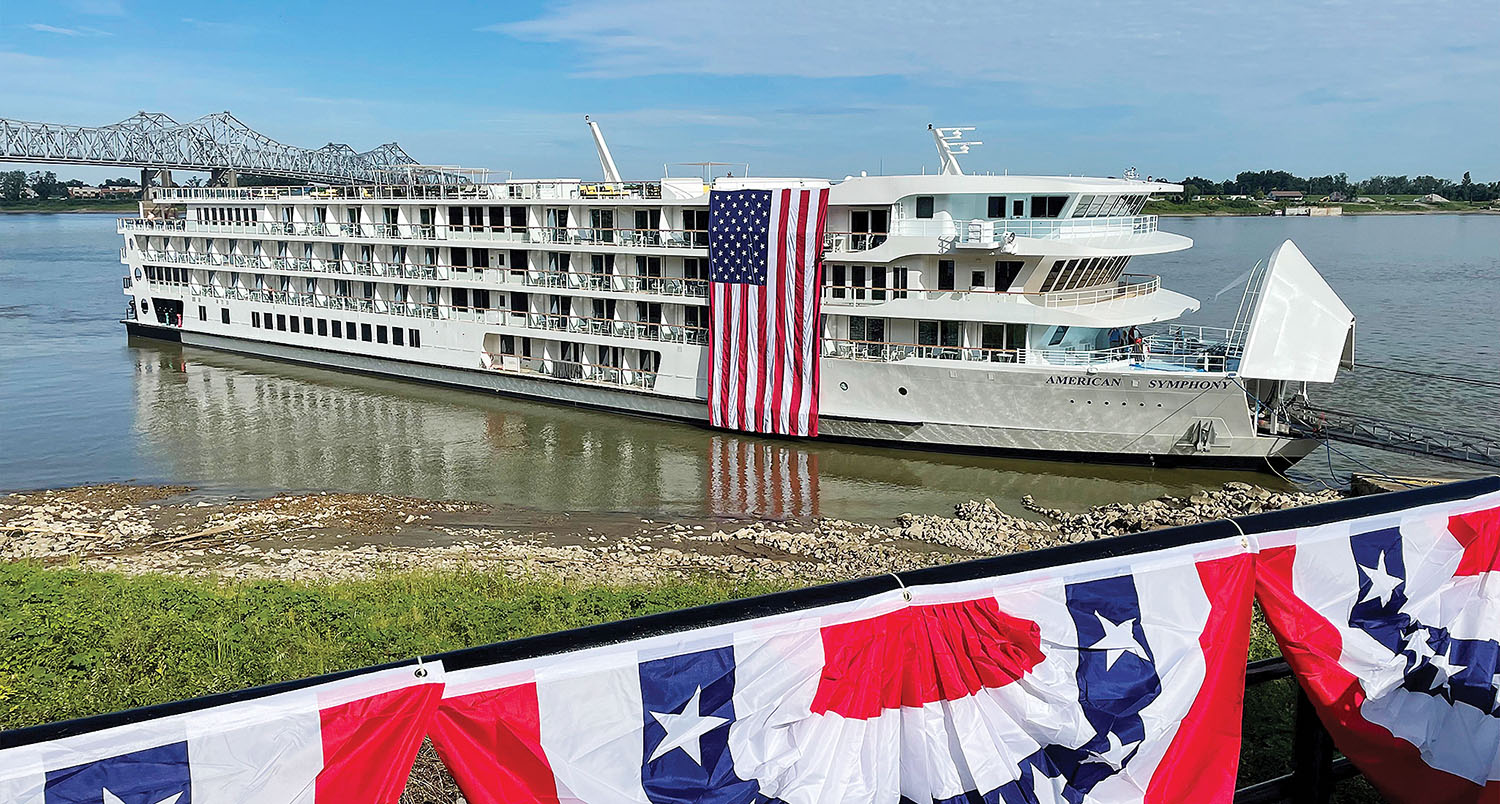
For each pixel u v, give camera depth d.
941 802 7.45
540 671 6.53
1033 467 48.53
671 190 55.59
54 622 22.47
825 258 50.09
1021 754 7.63
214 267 79.62
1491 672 8.73
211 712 5.95
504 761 6.48
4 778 5.55
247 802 6.01
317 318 74.12
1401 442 45.34
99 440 57.22
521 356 64.12
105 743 5.76
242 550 38.66
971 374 47.66
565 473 49.88
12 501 46.66
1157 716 7.82
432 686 6.30
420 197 67.38
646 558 36.94
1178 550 8.04
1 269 161.50
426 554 37.50
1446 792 8.62
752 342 52.34
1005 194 46.44
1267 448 44.62
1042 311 45.78
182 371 75.50
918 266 48.59
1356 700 8.44
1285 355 43.16
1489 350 75.44
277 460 53.00
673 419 57.75
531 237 61.25
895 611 7.36
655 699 6.79
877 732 7.36
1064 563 7.81
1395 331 84.00
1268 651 19.33
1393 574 8.57
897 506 44.31
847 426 51.62
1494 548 8.94
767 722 7.07
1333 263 143.25
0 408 64.50
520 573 34.03
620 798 6.71
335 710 6.13
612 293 57.56
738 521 42.56
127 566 36.38
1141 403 45.28
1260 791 9.21
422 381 69.44
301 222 73.88
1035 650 7.64
